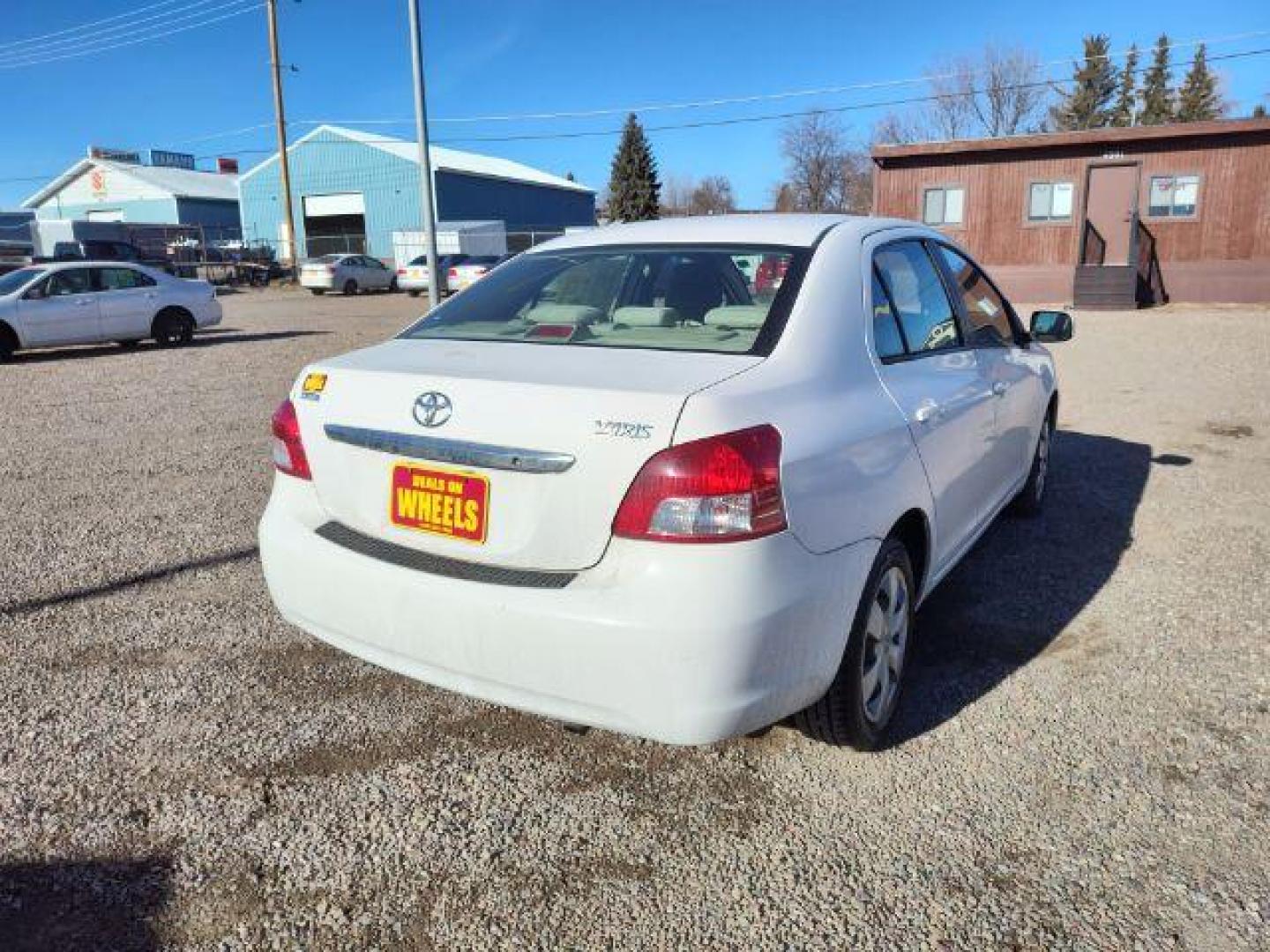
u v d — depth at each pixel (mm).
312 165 45969
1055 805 2746
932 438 3201
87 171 54438
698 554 2271
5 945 2248
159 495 6059
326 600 2791
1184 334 14320
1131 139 19469
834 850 2578
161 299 15094
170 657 3719
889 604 3002
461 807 2781
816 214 3646
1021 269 20812
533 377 2551
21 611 4164
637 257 3328
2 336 13445
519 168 58781
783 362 2676
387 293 33312
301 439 2924
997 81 53875
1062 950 2219
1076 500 5750
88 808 2764
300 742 3113
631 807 2773
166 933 2297
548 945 2262
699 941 2266
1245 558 4688
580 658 2355
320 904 2393
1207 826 2645
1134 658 3643
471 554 2539
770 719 2494
